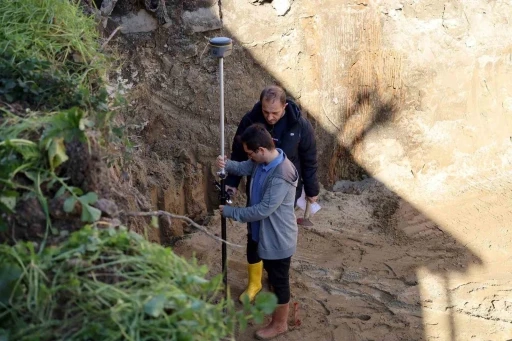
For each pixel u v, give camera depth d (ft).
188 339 7.29
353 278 17.57
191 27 19.75
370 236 19.40
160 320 7.38
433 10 21.31
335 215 20.36
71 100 11.03
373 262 18.24
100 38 15.85
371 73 21.42
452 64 21.79
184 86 19.94
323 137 21.65
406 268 18.02
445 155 22.15
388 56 21.35
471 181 21.89
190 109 20.07
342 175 22.06
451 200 21.11
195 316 7.51
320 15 20.75
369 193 21.53
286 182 13.42
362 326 15.83
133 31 19.29
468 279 17.60
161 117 19.74
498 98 22.38
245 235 19.07
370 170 21.97
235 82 20.43
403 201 21.11
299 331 15.55
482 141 22.39
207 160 20.20
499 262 18.31
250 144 13.20
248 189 14.62
